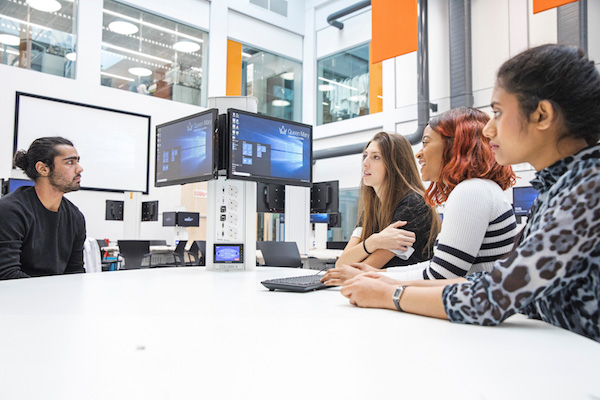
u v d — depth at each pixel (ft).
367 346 1.97
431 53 22.72
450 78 21.24
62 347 1.91
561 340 2.10
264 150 6.64
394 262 5.52
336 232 27.27
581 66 2.34
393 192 5.88
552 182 2.55
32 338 2.08
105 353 1.82
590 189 2.21
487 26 20.62
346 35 28.04
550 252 2.25
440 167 4.39
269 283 4.00
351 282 3.29
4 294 3.65
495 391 1.40
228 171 6.21
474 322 2.45
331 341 2.06
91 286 4.26
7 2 19.79
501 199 3.65
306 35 30.37
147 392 1.37
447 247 3.56
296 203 12.56
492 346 1.99
